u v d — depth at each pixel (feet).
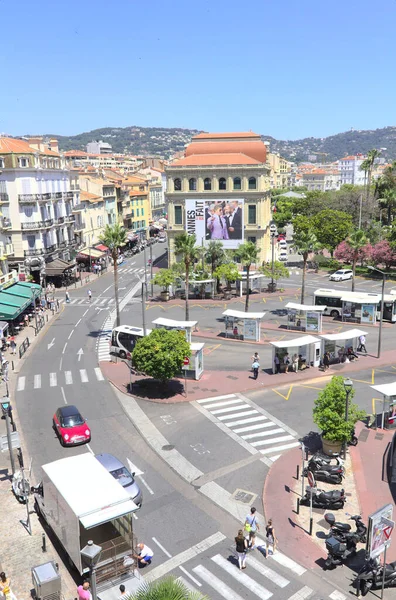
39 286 215.51
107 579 60.18
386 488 81.41
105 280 297.74
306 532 71.15
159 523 73.92
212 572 63.52
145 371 119.34
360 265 320.50
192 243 182.60
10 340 170.81
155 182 572.51
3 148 245.04
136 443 99.60
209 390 126.31
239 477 86.48
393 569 60.85
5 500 80.59
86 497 61.77
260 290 253.24
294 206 449.89
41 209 258.16
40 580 56.95
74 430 99.50
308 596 59.41
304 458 91.56
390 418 103.65
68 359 154.61
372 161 433.48
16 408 117.80
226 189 296.92
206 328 187.21
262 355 154.81
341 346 147.74
